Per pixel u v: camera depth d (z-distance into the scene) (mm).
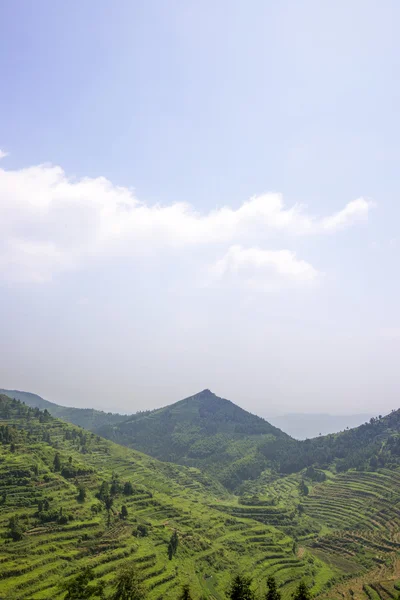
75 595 115750
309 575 165375
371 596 143625
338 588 156000
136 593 121812
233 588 117312
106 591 122875
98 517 169375
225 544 179625
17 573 124438
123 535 159500
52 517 160000
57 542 145625
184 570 147875
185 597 114000
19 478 187125
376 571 171375
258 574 160500
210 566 157750
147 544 158375
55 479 195500
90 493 193875
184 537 172375
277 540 195125
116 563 140250
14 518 150875
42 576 125125
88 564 135875
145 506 198375
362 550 193125
